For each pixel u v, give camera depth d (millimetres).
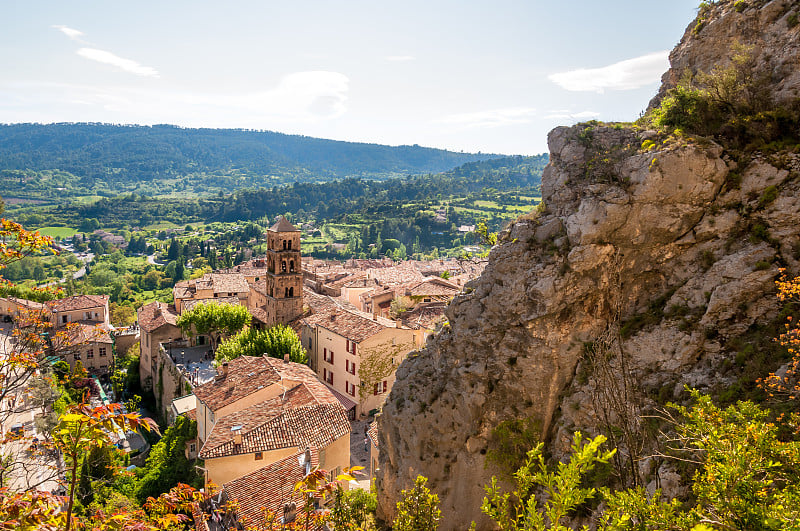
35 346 22719
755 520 10602
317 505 33250
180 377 72375
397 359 68562
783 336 19469
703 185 23625
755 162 23297
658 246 24844
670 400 21438
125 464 57125
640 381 22797
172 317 97312
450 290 85625
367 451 55312
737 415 13398
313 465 37625
